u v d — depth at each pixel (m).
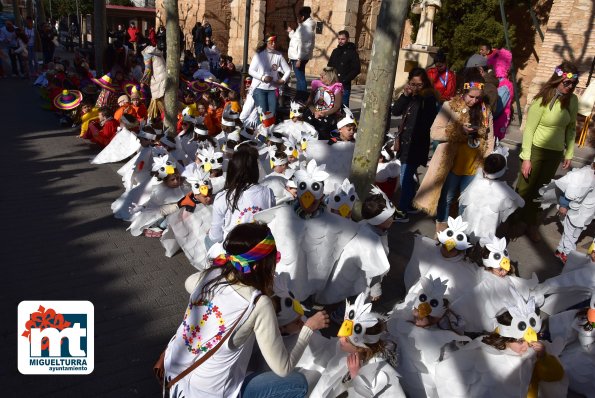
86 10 34.62
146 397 3.26
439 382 3.05
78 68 13.05
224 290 2.34
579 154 9.99
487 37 14.13
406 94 6.48
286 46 21.55
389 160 6.67
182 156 6.61
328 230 3.80
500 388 2.98
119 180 7.41
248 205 3.79
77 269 4.78
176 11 7.34
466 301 3.76
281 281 3.09
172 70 7.55
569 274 3.97
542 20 15.06
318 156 5.77
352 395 2.92
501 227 6.50
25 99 13.66
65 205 6.34
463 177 5.68
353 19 16.67
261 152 6.25
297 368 2.99
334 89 7.25
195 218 4.89
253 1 20.97
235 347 2.34
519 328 2.96
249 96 9.48
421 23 13.08
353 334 2.81
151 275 4.78
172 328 3.99
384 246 4.02
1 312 3.99
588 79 10.45
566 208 5.56
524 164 5.84
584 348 3.54
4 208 6.07
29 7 26.33
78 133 10.12
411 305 3.57
